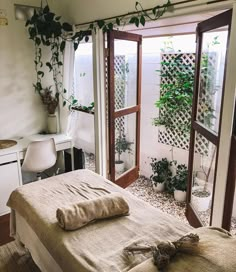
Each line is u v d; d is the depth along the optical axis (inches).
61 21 134.8
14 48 125.0
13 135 134.0
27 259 87.6
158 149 145.7
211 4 73.0
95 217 66.8
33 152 114.3
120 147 138.3
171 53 128.7
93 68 119.8
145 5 90.6
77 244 58.9
